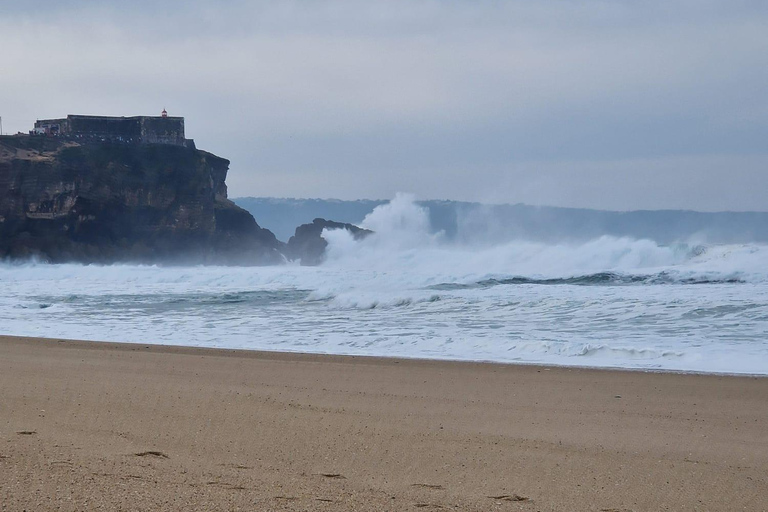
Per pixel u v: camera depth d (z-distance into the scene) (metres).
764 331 25.50
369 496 8.81
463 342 24.56
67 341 25.83
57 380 17.31
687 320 27.94
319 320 31.38
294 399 15.48
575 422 13.73
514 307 32.62
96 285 51.47
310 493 8.77
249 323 30.89
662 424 13.61
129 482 8.69
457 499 8.92
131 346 24.53
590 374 18.91
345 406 14.84
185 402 14.76
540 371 19.41
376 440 12.01
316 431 12.55
